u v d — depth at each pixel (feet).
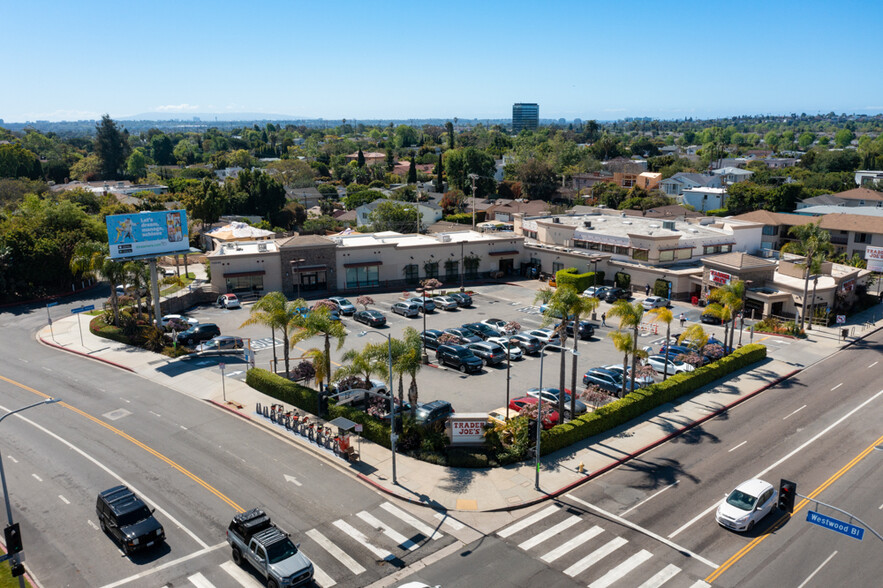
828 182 476.95
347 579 78.84
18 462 109.81
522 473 107.04
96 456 112.16
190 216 385.70
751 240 275.39
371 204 422.82
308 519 92.89
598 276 256.52
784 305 213.46
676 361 161.07
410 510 95.96
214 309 221.87
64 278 249.14
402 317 212.02
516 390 144.87
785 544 86.79
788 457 113.19
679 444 119.44
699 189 430.61
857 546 86.22
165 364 164.35
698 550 85.20
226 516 93.61
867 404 137.59
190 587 77.87
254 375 146.41
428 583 77.97
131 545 82.84
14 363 164.04
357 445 118.01
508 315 214.07
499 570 80.74
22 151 543.80
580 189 529.86
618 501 98.58
